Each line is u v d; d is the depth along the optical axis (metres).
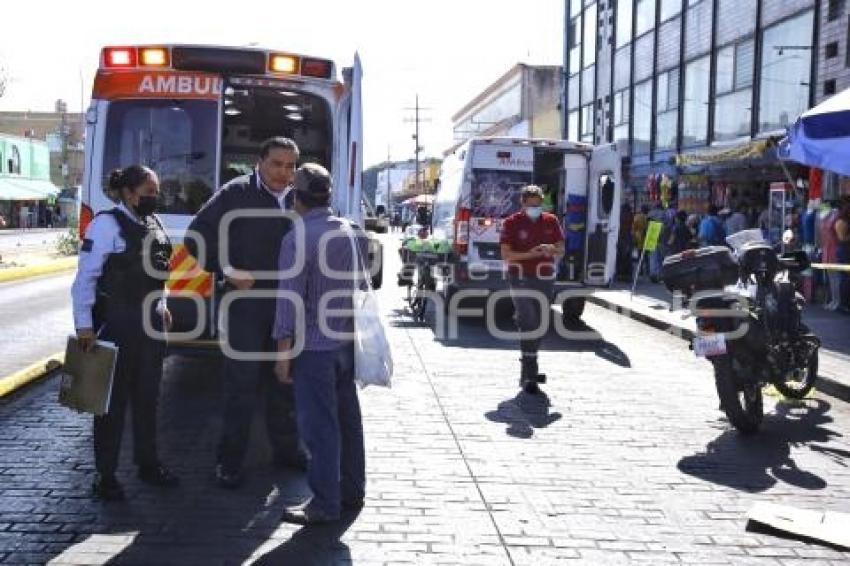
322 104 7.92
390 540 4.73
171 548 4.55
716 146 21.47
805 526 4.97
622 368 9.94
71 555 4.43
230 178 8.66
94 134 7.57
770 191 17.06
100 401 4.97
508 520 5.07
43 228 65.25
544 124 51.06
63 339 11.34
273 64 7.65
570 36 36.50
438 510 5.20
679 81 24.55
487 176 13.43
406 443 6.61
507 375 9.38
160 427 6.99
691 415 7.77
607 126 31.23
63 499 5.24
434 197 17.95
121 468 5.89
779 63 18.86
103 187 7.57
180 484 5.59
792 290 7.59
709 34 22.50
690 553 4.66
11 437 6.54
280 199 5.58
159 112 7.62
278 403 5.90
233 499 5.33
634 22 28.42
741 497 5.61
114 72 7.57
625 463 6.27
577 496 5.53
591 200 13.78
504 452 6.45
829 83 16.80
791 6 18.22
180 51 7.54
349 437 5.16
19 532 4.71
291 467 5.98
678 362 10.38
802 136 9.81
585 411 7.81
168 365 9.49
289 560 4.43
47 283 19.48
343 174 7.96
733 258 7.21
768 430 7.34
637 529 4.99
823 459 6.50
